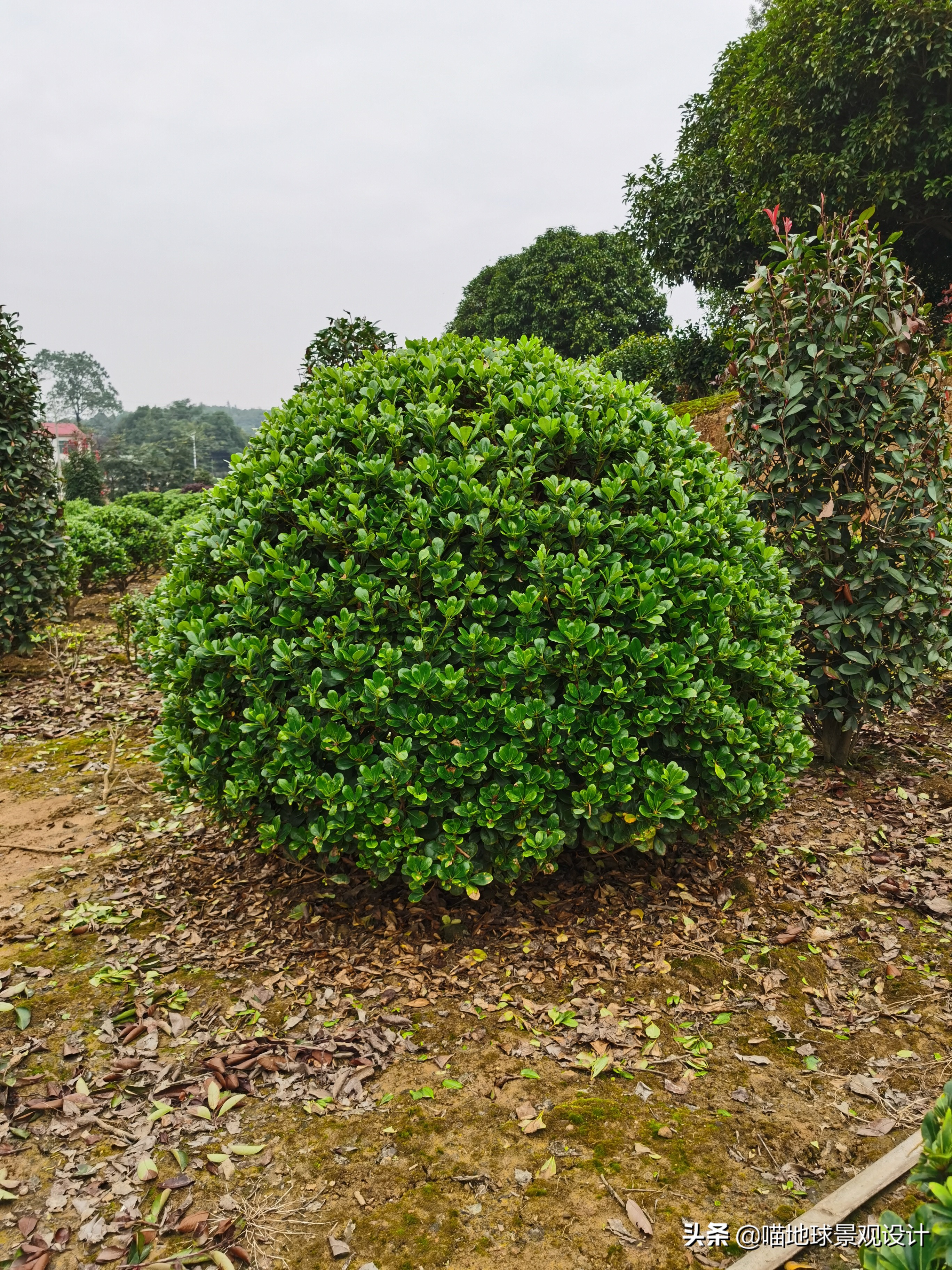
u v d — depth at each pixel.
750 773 3.37
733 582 3.41
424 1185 2.26
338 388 3.86
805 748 3.55
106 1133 2.48
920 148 11.76
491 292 31.55
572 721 3.04
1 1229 2.15
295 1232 2.13
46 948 3.53
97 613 12.50
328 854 3.31
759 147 13.48
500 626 3.17
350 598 3.22
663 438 3.73
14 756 6.15
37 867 4.33
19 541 8.12
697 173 16.31
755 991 3.10
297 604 3.29
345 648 3.05
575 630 3.03
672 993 3.07
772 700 3.58
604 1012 2.95
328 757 3.18
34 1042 2.88
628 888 3.68
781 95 12.98
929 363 4.86
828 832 4.34
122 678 8.30
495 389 3.69
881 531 4.81
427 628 3.06
